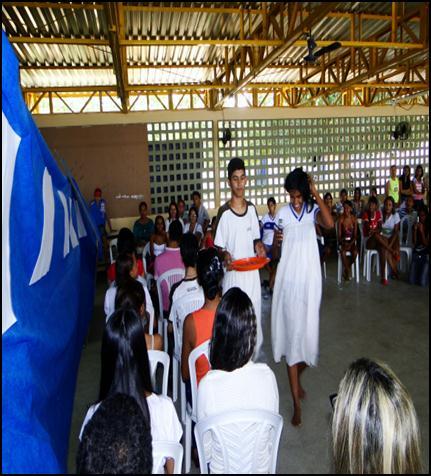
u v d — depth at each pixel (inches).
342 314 168.9
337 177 343.6
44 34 206.2
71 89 260.1
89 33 208.4
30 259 58.1
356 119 343.0
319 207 92.3
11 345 47.9
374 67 233.1
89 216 151.9
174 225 138.3
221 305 55.1
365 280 215.9
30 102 297.3
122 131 297.6
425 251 198.1
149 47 233.3
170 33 216.8
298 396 96.6
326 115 335.6
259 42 181.0
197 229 226.4
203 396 54.2
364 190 350.9
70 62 246.7
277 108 325.1
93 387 118.0
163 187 308.5
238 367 54.7
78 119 290.5
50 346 59.2
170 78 295.3
